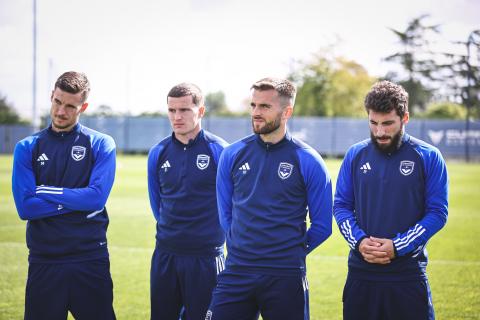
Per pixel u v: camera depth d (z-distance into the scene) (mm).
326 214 3760
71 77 3916
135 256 8117
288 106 3684
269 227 3629
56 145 4035
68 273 3918
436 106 44562
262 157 3732
